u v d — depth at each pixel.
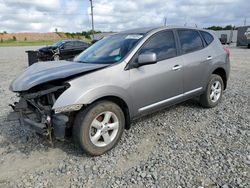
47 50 15.47
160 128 4.68
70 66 4.00
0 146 4.16
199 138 4.22
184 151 3.79
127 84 3.90
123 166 3.48
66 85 3.46
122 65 3.92
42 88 3.64
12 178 3.28
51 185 3.12
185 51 4.92
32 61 14.27
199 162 3.46
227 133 4.38
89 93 3.45
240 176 3.11
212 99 5.67
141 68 4.11
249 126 4.64
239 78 9.38
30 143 4.23
